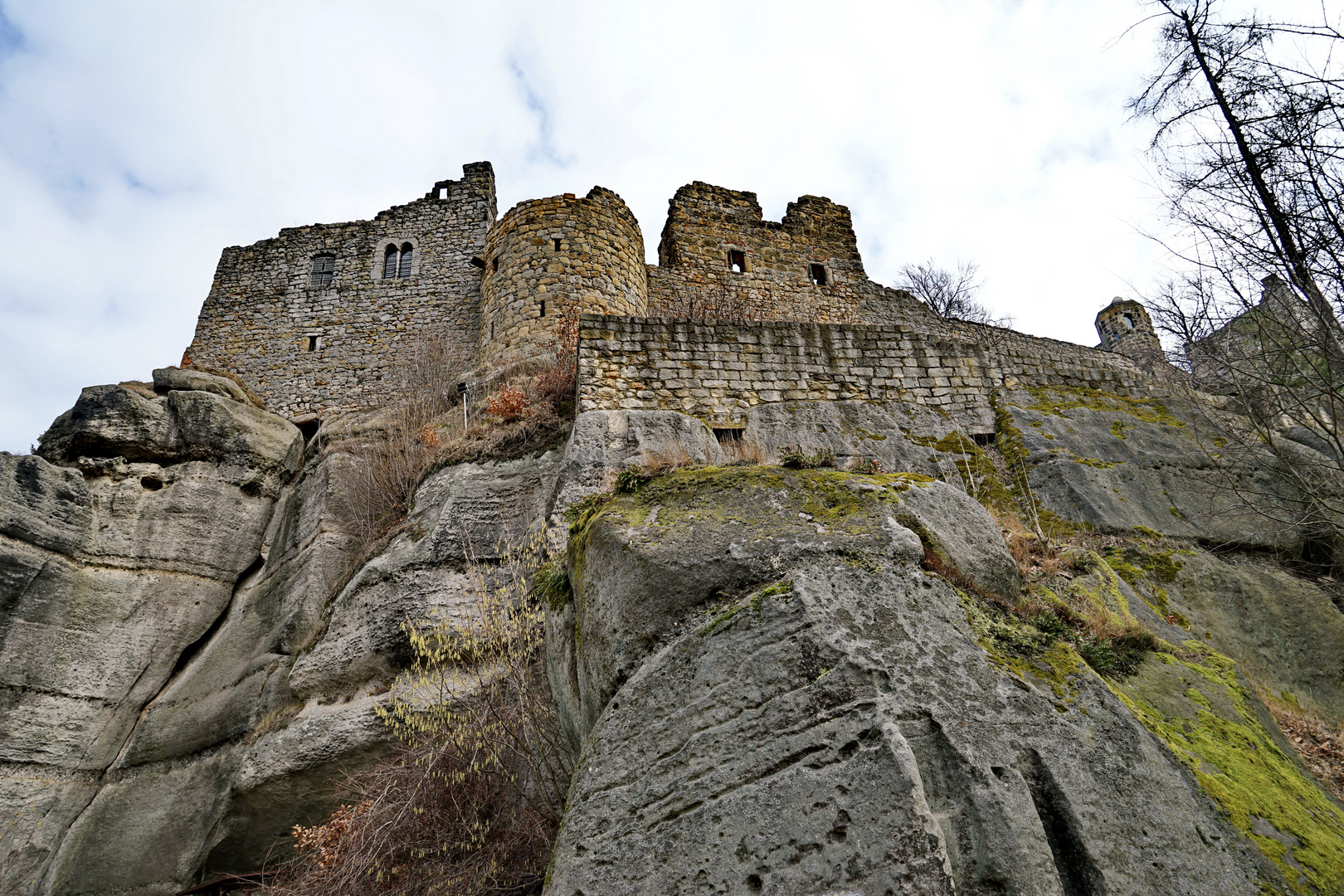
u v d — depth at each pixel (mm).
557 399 11773
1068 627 5441
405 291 20594
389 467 12641
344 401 18672
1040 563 7047
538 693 6574
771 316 19531
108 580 11633
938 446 9898
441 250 21219
